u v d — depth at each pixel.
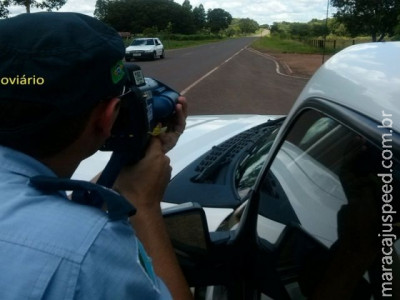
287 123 1.84
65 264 0.81
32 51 0.90
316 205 1.67
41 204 0.88
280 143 1.88
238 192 2.38
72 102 0.92
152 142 1.32
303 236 1.72
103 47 0.96
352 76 1.43
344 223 1.51
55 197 0.91
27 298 0.79
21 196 0.88
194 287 2.00
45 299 0.79
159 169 1.29
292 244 1.77
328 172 1.61
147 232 1.26
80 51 0.92
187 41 97.31
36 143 0.93
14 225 0.84
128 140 1.22
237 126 3.73
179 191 2.53
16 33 0.92
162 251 1.27
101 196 0.89
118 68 1.01
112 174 1.28
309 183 1.73
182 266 1.83
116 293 0.84
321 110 1.52
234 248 1.89
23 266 0.80
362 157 1.37
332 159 1.58
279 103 14.09
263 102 14.19
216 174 2.62
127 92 1.17
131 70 1.23
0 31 0.93
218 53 49.16
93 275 0.82
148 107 1.27
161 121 1.38
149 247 1.25
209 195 2.44
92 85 0.94
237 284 1.93
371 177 1.33
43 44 0.90
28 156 0.93
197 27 162.00
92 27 0.98
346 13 27.00
